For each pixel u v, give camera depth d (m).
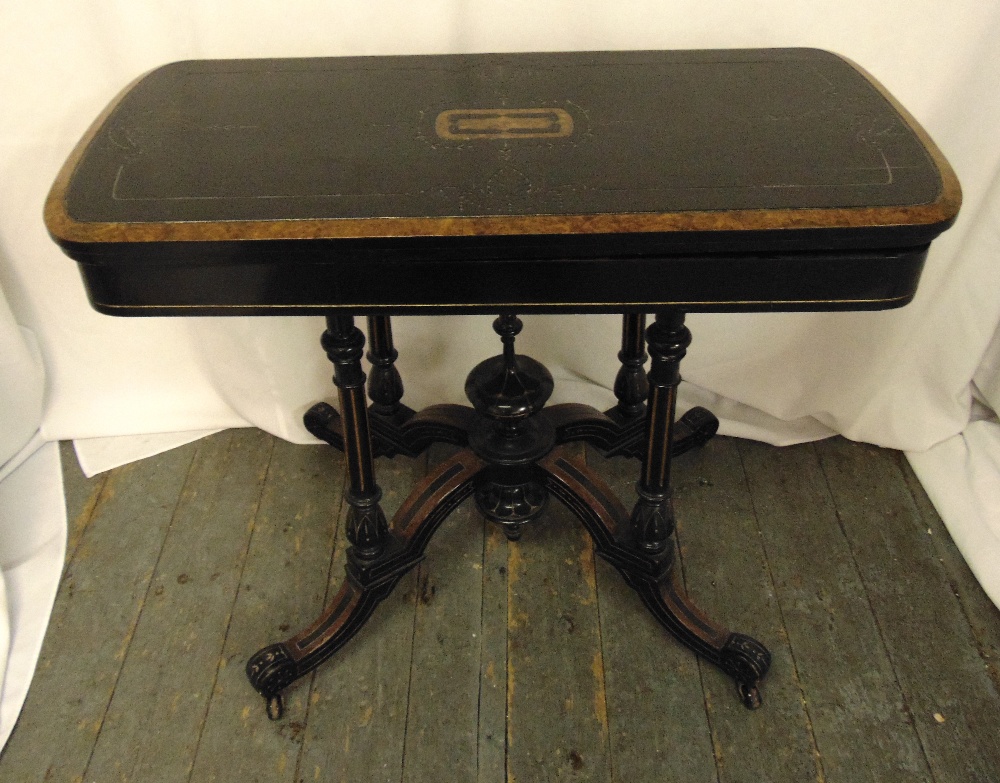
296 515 1.75
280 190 1.04
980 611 1.56
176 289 1.03
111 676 1.48
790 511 1.74
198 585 1.62
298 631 1.55
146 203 1.02
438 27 1.49
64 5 1.45
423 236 0.98
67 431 1.88
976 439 1.78
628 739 1.39
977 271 1.63
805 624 1.54
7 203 1.62
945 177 1.02
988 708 1.42
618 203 1.00
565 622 1.55
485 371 1.50
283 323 1.76
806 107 1.19
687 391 1.92
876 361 1.76
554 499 1.76
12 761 1.38
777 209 0.98
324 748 1.39
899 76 1.51
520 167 1.07
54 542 1.68
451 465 1.55
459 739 1.40
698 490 1.78
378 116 1.19
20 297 1.75
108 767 1.37
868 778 1.34
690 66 1.30
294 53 1.52
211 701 1.45
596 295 1.04
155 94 1.25
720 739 1.39
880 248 0.99
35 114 1.54
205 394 1.91
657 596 1.47
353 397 1.29
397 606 1.58
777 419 1.90
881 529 1.70
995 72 1.47
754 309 1.05
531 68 1.30
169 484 1.81
